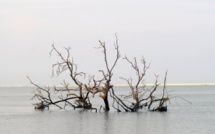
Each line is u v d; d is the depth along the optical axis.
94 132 83.88
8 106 166.38
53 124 96.69
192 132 83.25
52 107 147.12
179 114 117.81
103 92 117.75
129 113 117.50
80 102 124.00
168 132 83.44
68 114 118.06
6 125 95.56
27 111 132.50
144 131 84.88
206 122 99.38
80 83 116.81
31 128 90.19
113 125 93.75
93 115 114.06
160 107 123.81
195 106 155.75
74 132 83.88
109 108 133.88
